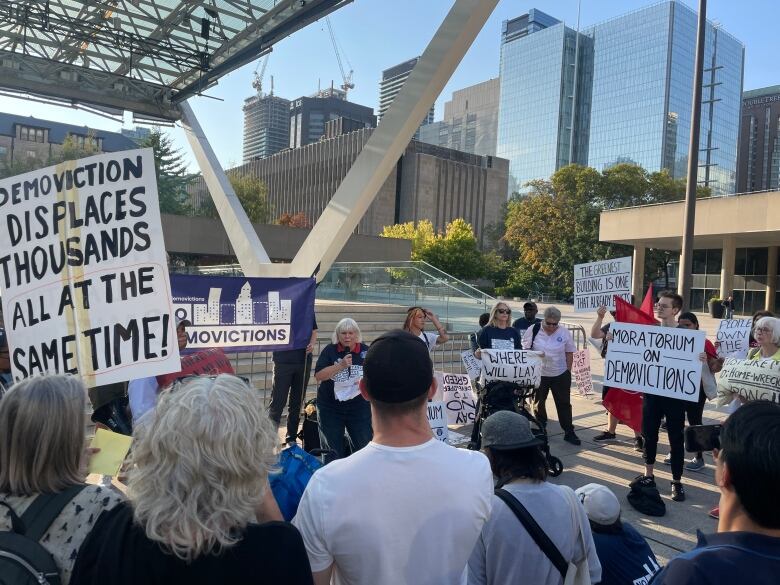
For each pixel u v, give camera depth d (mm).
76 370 3119
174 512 1321
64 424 1698
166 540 1321
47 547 1605
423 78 9516
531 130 142500
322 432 4875
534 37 142625
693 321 6320
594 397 9938
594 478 5859
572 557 2217
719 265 38406
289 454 2732
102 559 1379
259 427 1505
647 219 35312
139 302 3141
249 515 1429
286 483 2605
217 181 15844
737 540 1351
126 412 3693
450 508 1682
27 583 1534
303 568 1434
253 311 6031
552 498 2260
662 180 56031
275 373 6680
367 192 10664
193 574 1340
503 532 2191
